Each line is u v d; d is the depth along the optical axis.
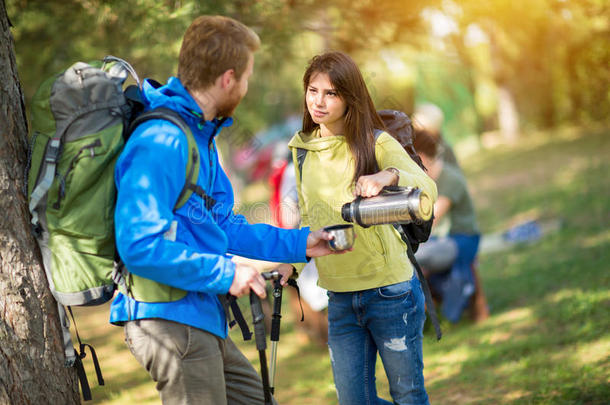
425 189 2.44
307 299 5.18
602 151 12.77
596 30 6.86
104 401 4.30
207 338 2.13
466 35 5.30
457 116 20.91
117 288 2.15
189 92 2.10
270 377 2.57
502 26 5.25
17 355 2.30
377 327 2.66
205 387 2.12
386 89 3.63
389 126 2.79
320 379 4.54
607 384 3.42
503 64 16.77
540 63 15.80
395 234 2.69
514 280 6.27
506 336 4.75
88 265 2.03
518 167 13.43
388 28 5.10
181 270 1.92
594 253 6.37
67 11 4.77
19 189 2.31
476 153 17.81
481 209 10.45
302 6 4.70
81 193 2.01
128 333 2.12
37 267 2.34
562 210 8.71
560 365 3.85
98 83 2.02
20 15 4.89
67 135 2.00
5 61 2.36
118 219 1.91
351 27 4.96
